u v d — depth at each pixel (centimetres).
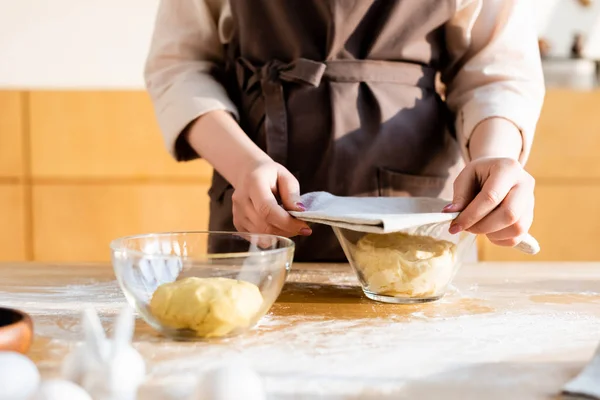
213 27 99
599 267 87
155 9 201
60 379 41
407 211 73
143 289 54
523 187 66
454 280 78
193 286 54
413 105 91
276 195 73
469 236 67
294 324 59
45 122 188
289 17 89
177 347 52
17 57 202
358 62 89
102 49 202
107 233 191
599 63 202
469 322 60
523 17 93
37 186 190
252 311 54
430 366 48
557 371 47
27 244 192
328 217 62
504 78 90
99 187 190
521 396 42
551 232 185
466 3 90
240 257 56
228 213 95
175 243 65
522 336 55
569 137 182
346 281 78
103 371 41
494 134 82
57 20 200
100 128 188
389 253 65
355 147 89
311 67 87
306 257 94
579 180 184
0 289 74
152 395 43
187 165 189
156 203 190
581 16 202
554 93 181
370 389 44
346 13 86
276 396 43
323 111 89
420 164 92
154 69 99
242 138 82
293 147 90
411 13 88
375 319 61
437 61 96
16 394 39
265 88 90
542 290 73
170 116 90
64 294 71
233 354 51
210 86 91
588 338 55
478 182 69
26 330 47
